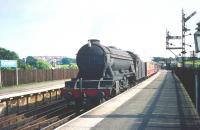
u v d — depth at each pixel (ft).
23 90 106.11
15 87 123.44
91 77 75.05
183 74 113.80
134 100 71.31
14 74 136.77
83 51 75.25
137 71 115.75
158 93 87.20
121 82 85.30
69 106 75.36
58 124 54.19
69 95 68.85
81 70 75.36
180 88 105.91
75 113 65.10
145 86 113.80
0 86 121.08
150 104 64.85
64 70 197.26
